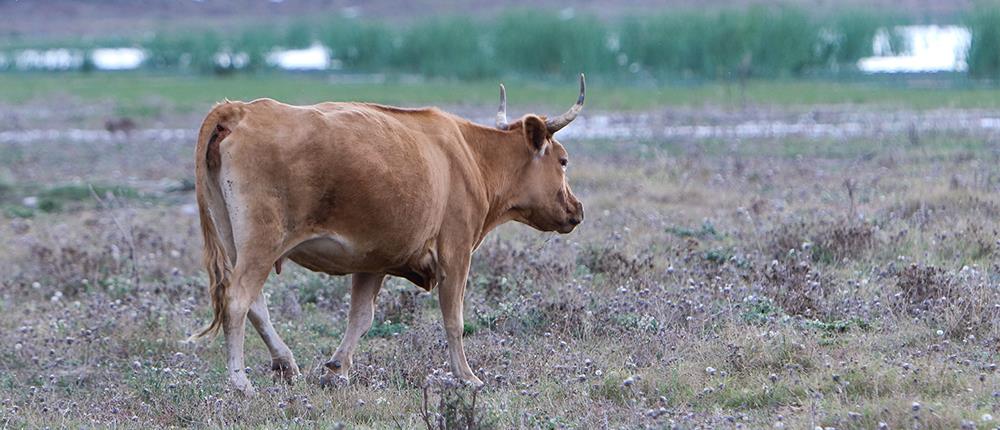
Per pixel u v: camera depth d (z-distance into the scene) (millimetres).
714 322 32750
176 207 63656
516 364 30938
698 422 25250
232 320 27375
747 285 36625
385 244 28625
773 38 155875
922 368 27656
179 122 115438
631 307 34562
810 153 73688
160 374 30844
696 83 151250
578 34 170875
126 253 47594
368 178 27672
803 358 29109
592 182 62531
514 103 125188
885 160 66688
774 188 58188
